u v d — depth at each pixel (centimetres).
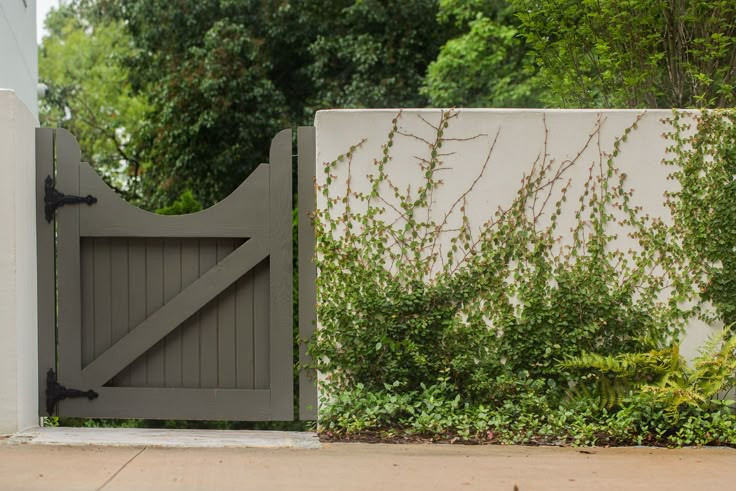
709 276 568
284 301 548
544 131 560
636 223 565
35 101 1086
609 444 519
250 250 547
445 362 549
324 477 434
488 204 556
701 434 523
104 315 553
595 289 560
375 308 545
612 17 685
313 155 554
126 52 2762
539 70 803
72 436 511
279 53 1802
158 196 1806
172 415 549
